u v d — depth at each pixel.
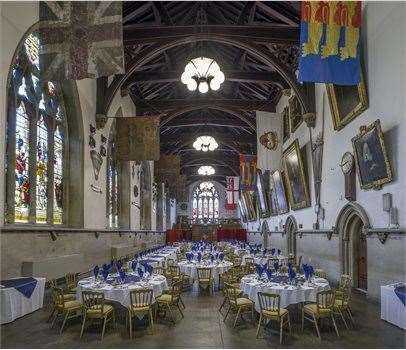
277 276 9.53
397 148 9.02
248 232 39.81
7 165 9.45
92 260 14.99
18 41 9.16
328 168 13.91
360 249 11.92
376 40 10.04
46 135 12.11
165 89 26.06
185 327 7.79
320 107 14.80
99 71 7.94
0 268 8.42
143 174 28.38
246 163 23.94
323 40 8.67
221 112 30.12
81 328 7.48
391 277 9.20
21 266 9.55
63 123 13.62
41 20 8.15
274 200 24.05
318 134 15.02
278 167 19.34
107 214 18.08
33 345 6.58
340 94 12.12
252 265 12.69
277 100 22.55
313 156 15.52
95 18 8.08
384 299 8.21
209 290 12.41
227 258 17.47
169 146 32.50
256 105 23.34
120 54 7.94
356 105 11.12
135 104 23.67
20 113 10.30
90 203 14.80
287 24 15.70
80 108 13.77
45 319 8.23
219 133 30.12
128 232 21.30
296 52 16.17
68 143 13.84
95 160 15.36
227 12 17.56
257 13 16.50
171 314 8.59
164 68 21.67
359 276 11.97
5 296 7.91
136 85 22.62
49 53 8.07
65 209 13.55
